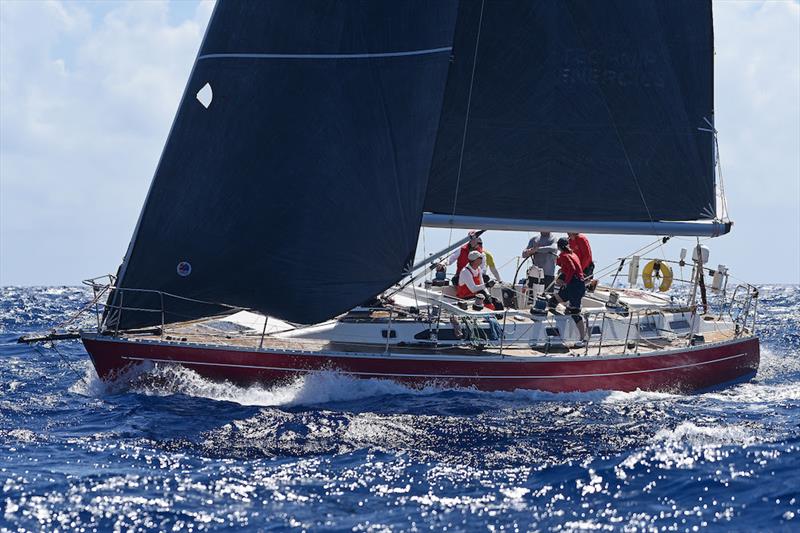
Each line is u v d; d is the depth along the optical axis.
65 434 45.88
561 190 61.56
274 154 53.59
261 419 48.50
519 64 60.16
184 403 51.62
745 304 68.38
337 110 53.81
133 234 54.09
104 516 34.88
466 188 60.56
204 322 58.19
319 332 56.31
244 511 35.66
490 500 37.28
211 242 53.56
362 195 54.12
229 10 54.03
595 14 60.75
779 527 34.38
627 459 42.66
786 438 46.06
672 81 62.84
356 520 34.88
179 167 53.59
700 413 52.72
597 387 57.31
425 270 62.16
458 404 52.50
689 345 61.50
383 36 54.12
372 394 53.81
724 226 64.31
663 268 67.88
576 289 59.19
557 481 39.75
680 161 63.72
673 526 34.69
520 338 58.31
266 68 53.78
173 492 37.53
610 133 62.00
